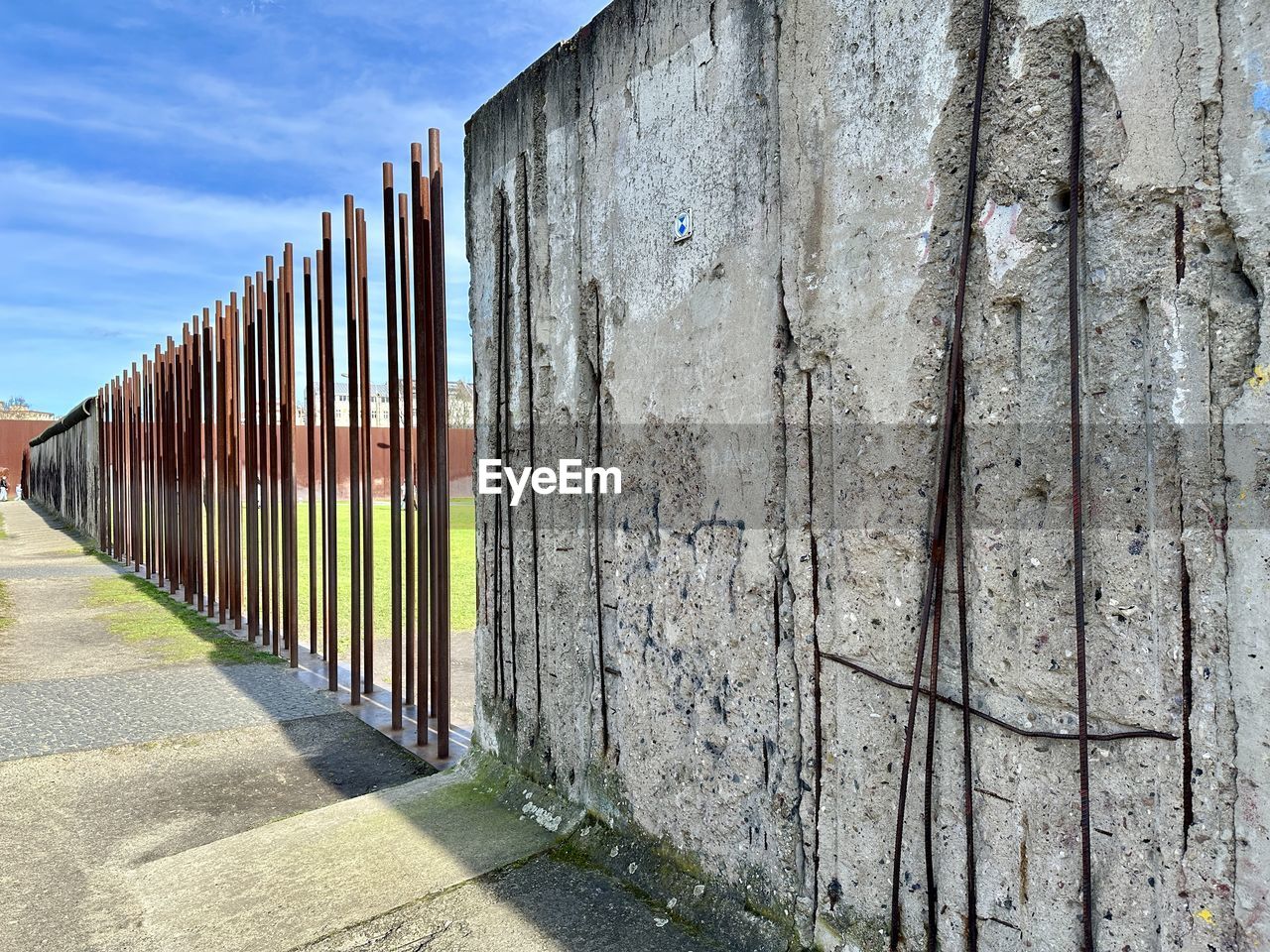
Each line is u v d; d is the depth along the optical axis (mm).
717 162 2484
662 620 2744
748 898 2414
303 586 10055
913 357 1930
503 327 3635
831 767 2156
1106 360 1612
